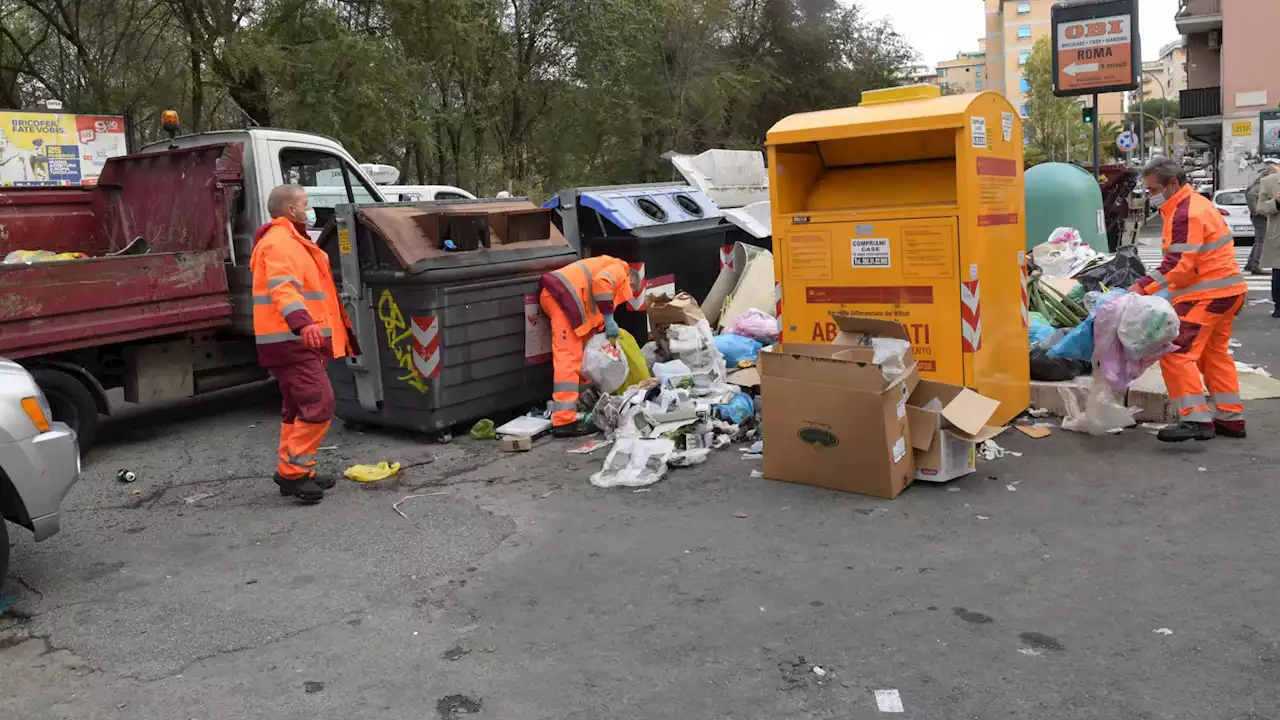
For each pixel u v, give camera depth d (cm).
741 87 3122
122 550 509
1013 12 9788
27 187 790
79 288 662
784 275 655
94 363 718
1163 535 458
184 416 858
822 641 371
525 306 740
